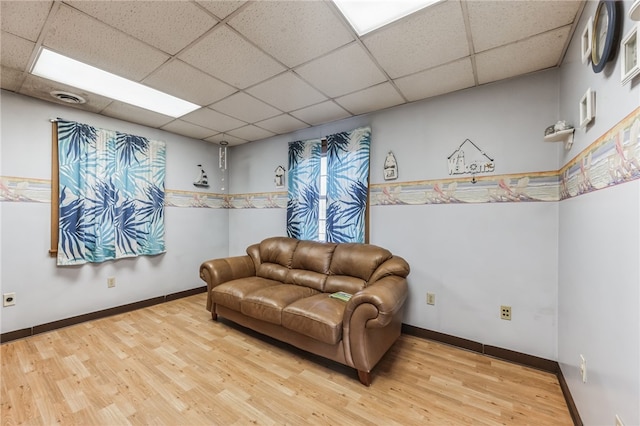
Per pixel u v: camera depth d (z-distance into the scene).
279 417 1.58
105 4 1.45
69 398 1.70
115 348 2.34
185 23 1.61
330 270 2.80
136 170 3.30
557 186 2.02
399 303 2.01
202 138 3.99
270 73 2.17
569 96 1.74
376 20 1.60
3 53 1.89
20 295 2.51
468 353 2.31
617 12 1.03
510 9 1.48
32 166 2.58
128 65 2.06
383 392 1.80
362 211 2.92
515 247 2.17
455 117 2.46
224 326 2.84
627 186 1.00
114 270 3.14
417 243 2.64
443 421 1.55
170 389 1.81
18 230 2.50
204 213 4.11
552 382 1.90
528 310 2.12
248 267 3.29
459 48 1.83
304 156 3.46
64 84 2.35
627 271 1.00
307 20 1.58
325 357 2.09
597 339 1.26
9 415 1.56
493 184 2.27
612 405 1.11
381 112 2.91
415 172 2.67
